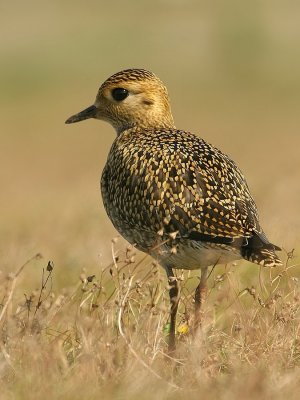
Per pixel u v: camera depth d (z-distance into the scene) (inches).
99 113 834.2
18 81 4694.9
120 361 604.1
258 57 5147.6
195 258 670.5
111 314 657.6
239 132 3538.4
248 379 566.9
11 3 6210.6
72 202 1508.4
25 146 3427.7
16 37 5472.4
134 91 807.1
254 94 4534.9
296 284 761.0
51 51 5191.9
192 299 740.0
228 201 669.9
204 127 3737.7
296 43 5447.8
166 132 758.5
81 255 1005.2
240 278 821.2
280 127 3624.5
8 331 633.0
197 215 660.1
